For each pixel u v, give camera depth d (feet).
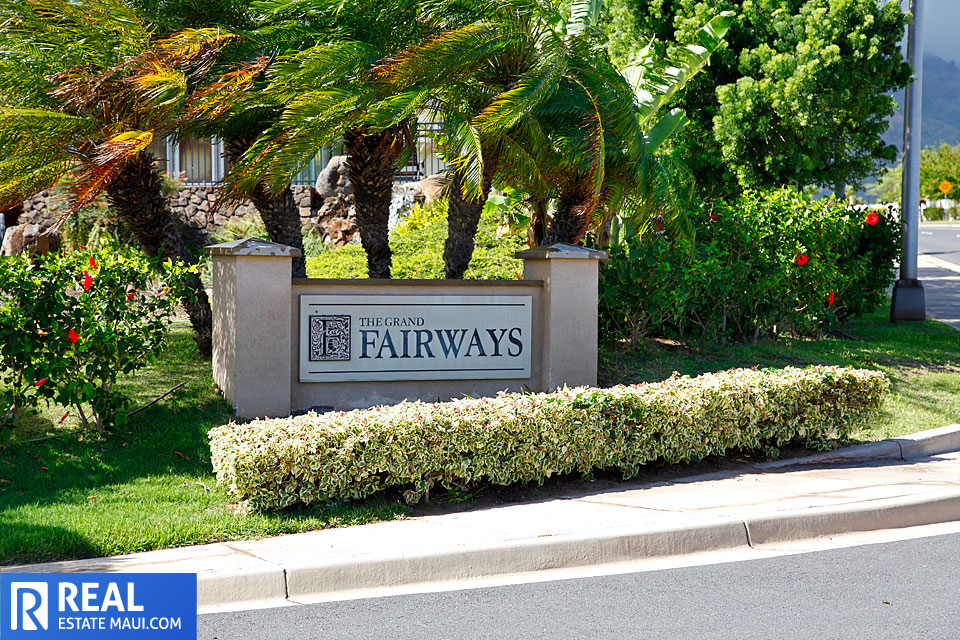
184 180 60.64
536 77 28.89
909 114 48.42
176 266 27.45
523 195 39.42
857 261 43.09
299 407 28.17
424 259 44.09
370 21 31.60
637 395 23.45
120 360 25.91
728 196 57.67
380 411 21.79
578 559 17.53
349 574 16.20
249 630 14.16
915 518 20.57
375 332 28.73
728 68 56.75
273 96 29.63
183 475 22.72
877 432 28.45
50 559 16.98
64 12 28.12
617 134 31.30
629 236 35.73
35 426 26.09
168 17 30.76
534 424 21.99
